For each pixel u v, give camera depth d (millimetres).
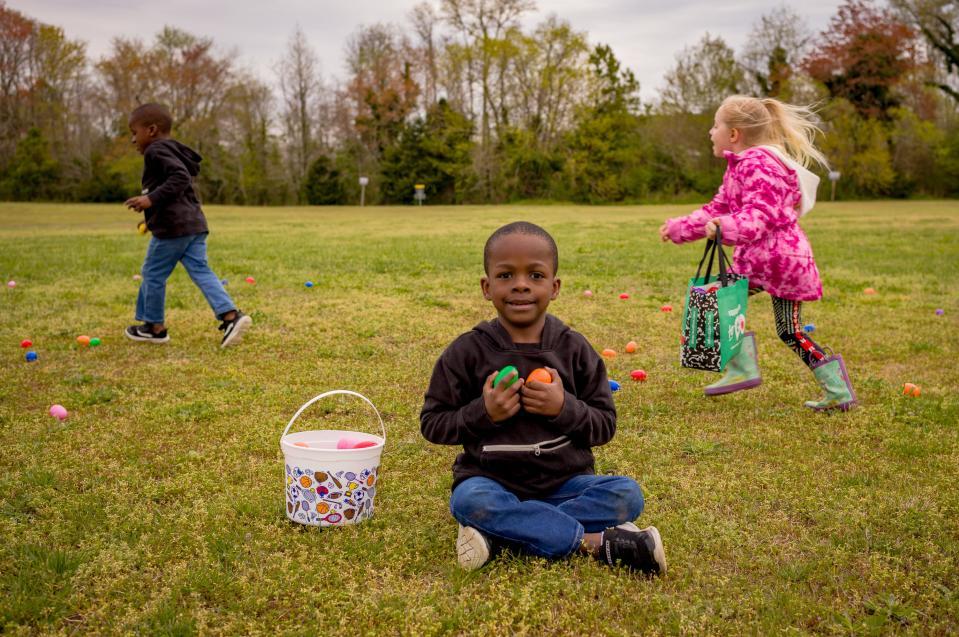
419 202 50875
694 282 4688
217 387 4949
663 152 53469
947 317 7488
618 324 7082
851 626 2264
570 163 53531
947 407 4543
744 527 2951
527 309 2711
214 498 3186
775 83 51094
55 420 4242
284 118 56875
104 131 54031
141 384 5027
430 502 3189
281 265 11219
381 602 2377
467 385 2801
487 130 56062
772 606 2383
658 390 5051
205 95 53594
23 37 52281
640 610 2342
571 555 2645
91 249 13414
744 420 4414
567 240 16391
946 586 2529
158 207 5930
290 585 2475
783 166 4578
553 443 2707
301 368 5473
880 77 47531
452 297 8469
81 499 3154
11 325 6746
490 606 2344
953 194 48656
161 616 2287
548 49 53875
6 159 53531
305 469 2867
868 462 3686
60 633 2217
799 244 4562
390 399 4746
